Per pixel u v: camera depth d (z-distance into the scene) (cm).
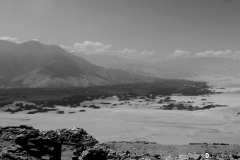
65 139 3288
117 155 2933
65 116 15200
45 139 2914
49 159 2673
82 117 14812
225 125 11906
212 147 4375
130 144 4603
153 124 12369
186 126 11788
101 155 2866
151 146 4431
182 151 4000
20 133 2911
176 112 16762
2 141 2709
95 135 9744
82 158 2802
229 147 4347
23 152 2534
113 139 8981
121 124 12344
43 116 15125
